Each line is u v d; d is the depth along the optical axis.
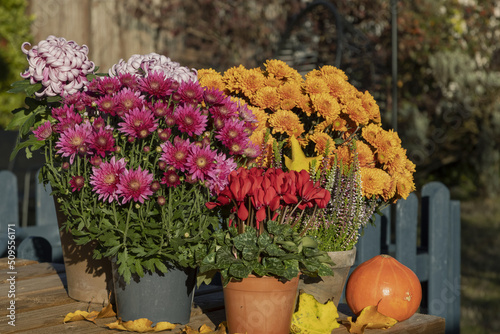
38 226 4.10
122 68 2.28
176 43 9.08
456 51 7.89
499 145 8.33
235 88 2.48
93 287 2.27
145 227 1.96
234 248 1.91
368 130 2.40
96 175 1.93
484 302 5.30
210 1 8.34
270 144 2.31
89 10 9.13
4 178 3.97
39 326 2.04
